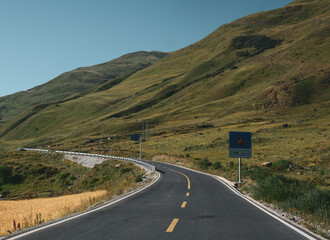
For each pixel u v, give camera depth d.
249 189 17.61
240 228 7.52
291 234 6.93
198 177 29.36
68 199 24.25
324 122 91.31
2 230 10.36
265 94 148.38
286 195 12.25
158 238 6.41
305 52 187.38
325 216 8.47
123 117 195.25
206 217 9.08
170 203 12.37
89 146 128.75
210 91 199.75
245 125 109.38
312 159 46.25
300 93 136.25
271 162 44.06
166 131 133.62
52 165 83.56
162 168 44.53
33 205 22.91
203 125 127.38
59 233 6.94
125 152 91.31
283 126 91.56
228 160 55.84
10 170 74.12
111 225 7.83
